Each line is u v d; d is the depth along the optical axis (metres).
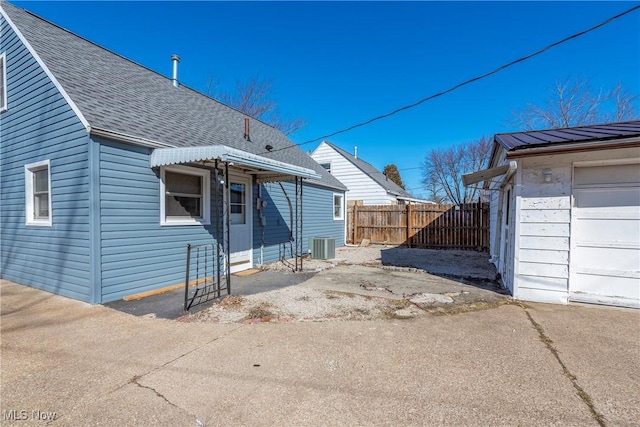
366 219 13.82
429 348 3.16
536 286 4.86
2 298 4.97
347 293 5.34
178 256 5.84
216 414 2.11
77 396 2.31
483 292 5.43
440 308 4.52
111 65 7.09
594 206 4.62
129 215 5.03
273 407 2.18
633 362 2.84
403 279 6.51
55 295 5.13
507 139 5.26
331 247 9.62
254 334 3.54
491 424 1.99
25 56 5.66
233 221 7.29
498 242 7.72
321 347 3.19
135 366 2.79
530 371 2.68
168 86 8.64
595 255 4.61
